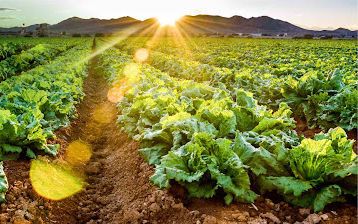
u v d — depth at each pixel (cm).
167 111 559
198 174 332
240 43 5191
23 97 712
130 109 675
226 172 351
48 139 588
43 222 364
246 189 340
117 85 1232
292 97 797
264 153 357
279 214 324
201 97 703
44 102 699
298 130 750
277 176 351
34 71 1416
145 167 471
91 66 2594
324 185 332
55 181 457
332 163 325
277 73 1384
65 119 745
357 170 302
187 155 362
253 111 484
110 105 1076
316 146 324
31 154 484
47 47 3406
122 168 546
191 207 350
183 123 428
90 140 760
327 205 321
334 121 675
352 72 1263
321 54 2530
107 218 411
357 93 642
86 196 477
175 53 3162
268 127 451
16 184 399
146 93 723
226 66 1889
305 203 328
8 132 470
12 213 348
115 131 766
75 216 420
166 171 352
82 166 574
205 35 11725
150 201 373
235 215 314
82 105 1096
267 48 3666
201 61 2366
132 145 590
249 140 405
